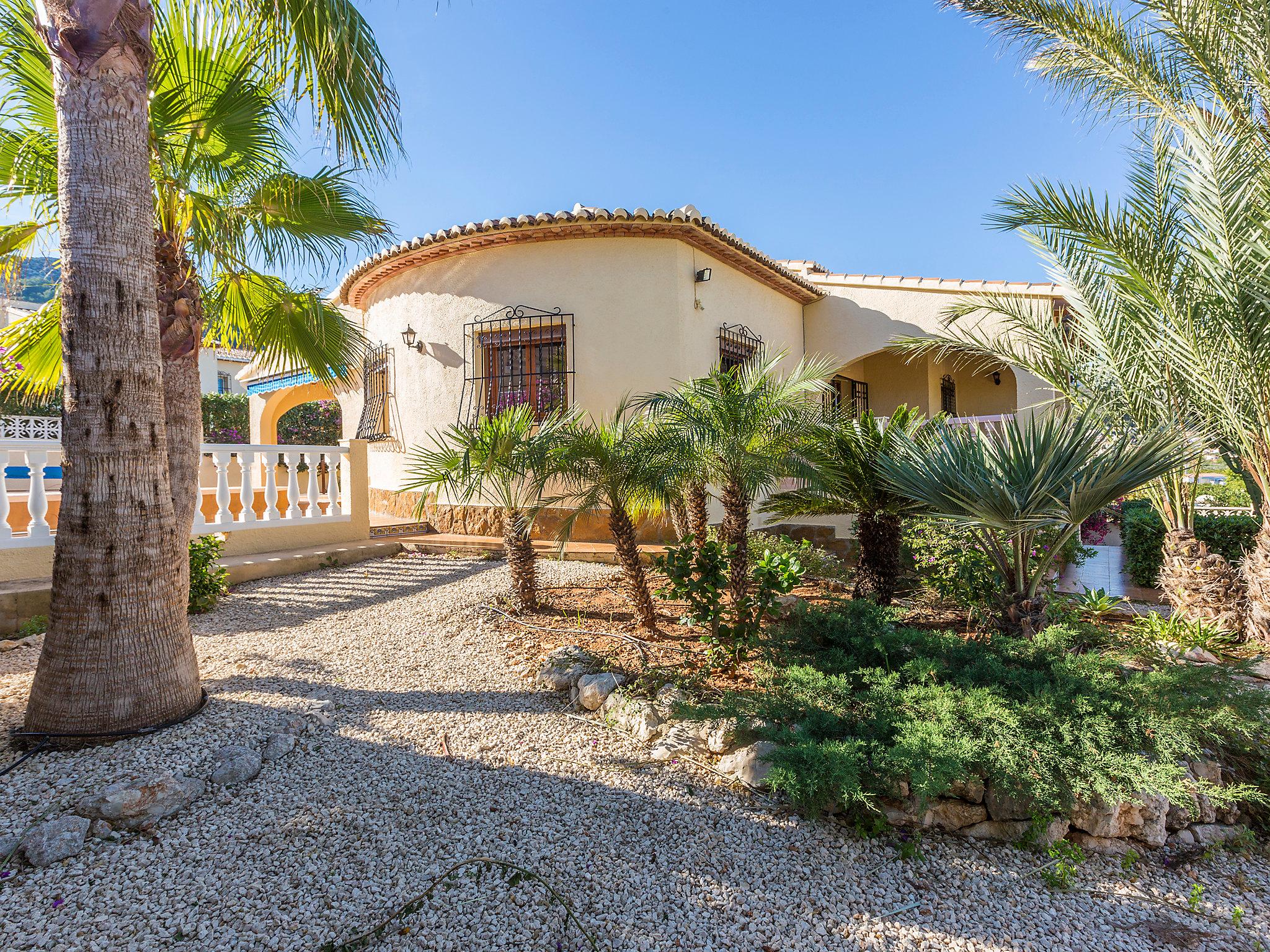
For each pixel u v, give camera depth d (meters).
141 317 3.47
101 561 3.36
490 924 2.34
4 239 4.67
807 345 12.41
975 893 2.66
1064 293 6.12
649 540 9.14
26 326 5.09
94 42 3.24
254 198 5.20
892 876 2.74
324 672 4.67
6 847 2.55
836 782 2.72
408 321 10.47
